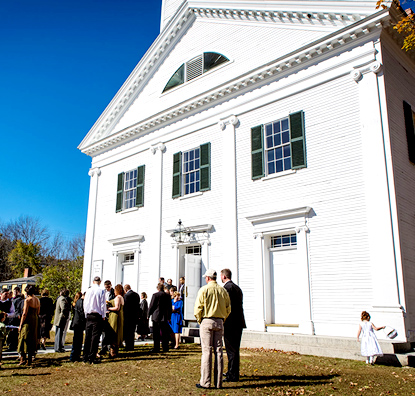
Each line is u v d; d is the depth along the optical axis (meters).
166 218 16.92
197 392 6.48
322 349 10.23
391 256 10.62
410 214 11.59
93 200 20.80
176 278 15.84
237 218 14.37
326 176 12.34
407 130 12.42
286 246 13.12
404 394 6.54
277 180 13.52
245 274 13.73
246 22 15.83
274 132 14.09
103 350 10.41
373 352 8.96
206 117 16.31
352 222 11.54
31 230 56.22
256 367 8.53
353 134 12.01
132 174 19.31
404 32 12.18
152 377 7.61
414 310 10.67
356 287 11.10
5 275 50.38
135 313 11.13
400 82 12.81
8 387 7.00
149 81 19.66
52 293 25.02
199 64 17.38
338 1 12.78
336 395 6.37
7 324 11.38
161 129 18.25
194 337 13.01
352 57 12.41
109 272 18.89
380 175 11.22
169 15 20.89
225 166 15.12
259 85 14.75
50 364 9.07
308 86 13.31
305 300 11.94
